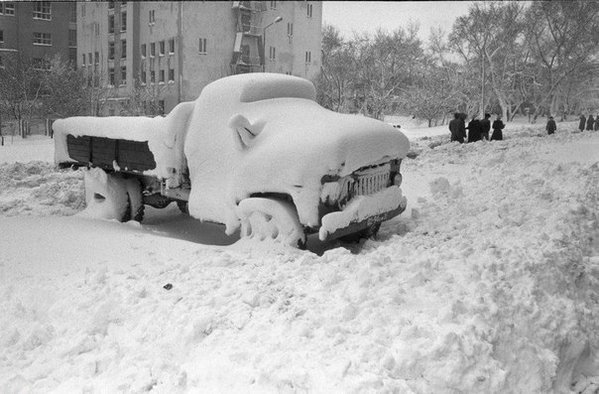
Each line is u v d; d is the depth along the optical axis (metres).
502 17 40.34
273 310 4.16
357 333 3.83
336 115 6.73
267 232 6.04
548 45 36.66
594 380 4.37
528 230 6.46
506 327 4.09
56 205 9.05
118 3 26.16
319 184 5.81
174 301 4.43
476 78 44.66
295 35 37.81
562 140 17.56
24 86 19.17
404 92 45.97
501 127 19.48
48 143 17.25
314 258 5.50
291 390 3.23
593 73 33.12
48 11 21.48
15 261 5.70
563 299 4.78
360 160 6.13
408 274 4.75
